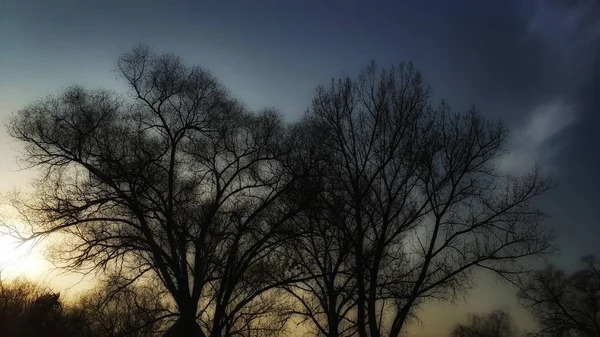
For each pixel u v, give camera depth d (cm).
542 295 3859
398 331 2800
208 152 2898
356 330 2800
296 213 2622
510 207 2941
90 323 2389
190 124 2814
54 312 2172
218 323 2436
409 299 2805
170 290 2591
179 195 2780
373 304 2781
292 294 2816
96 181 2619
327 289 2862
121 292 2527
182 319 2462
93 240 2511
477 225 2955
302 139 2909
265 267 2644
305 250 2906
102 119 2656
